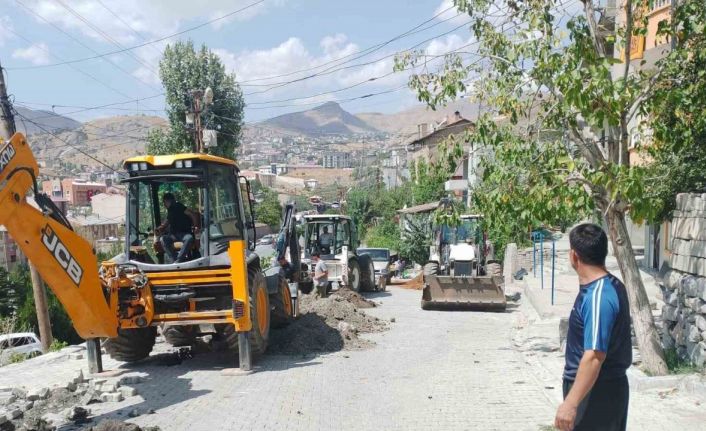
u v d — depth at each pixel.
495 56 9.38
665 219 11.87
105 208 74.44
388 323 15.91
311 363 10.71
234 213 11.31
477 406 7.79
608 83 7.70
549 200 8.09
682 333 8.64
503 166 8.77
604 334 3.78
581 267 4.08
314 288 19.64
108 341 10.53
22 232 7.62
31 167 7.73
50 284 8.09
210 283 10.26
